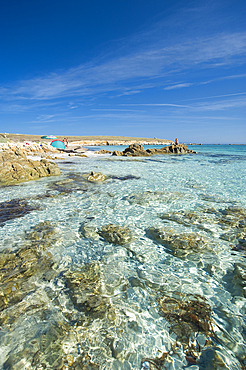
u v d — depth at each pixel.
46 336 2.44
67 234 5.00
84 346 2.33
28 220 5.85
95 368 2.10
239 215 6.01
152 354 2.23
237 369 2.08
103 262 3.92
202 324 2.60
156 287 3.25
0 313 2.77
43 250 4.30
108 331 2.51
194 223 5.51
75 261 3.94
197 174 13.09
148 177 12.00
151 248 4.38
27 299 3.01
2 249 4.31
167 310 2.82
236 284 3.30
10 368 2.08
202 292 3.14
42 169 12.49
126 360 2.17
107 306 2.88
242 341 2.38
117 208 6.73
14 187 9.60
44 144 34.16
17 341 2.38
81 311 2.80
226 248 4.33
